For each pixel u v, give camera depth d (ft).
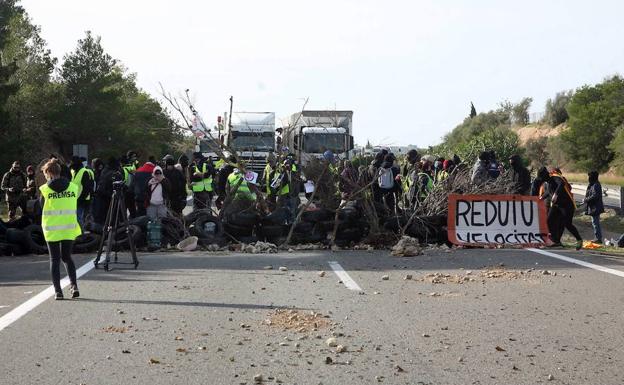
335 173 61.77
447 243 59.52
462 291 37.22
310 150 120.67
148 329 28.66
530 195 66.44
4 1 141.49
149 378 22.40
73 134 177.88
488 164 65.51
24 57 166.61
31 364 23.86
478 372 23.00
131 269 45.52
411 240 53.42
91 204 63.67
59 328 28.86
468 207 60.03
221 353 25.20
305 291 37.17
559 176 58.08
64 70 180.75
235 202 60.54
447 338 27.25
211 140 61.72
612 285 38.96
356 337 27.40
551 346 26.11
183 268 45.96
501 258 50.52
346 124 124.88
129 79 228.22
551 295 36.01
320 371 23.12
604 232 78.43
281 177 63.87
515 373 22.91
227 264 47.83
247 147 121.70
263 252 55.26
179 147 148.15
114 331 28.35
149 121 196.34
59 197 35.14
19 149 127.44
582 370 23.24
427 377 22.49
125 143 185.57
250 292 36.88
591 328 28.84
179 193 64.95
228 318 30.63
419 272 43.96
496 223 60.08
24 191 77.77
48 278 42.06
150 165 60.95
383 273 43.55
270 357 24.71
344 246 57.82
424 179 63.05
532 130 325.62
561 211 57.72
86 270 45.19
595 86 301.84
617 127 278.87
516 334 27.86
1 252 53.67
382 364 23.88
